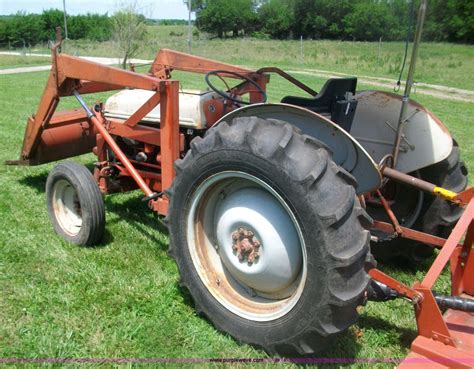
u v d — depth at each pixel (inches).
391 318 118.2
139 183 139.8
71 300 119.6
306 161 88.7
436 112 480.1
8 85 572.4
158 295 122.5
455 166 133.5
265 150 90.7
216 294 107.2
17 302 118.0
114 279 129.7
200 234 109.9
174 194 108.1
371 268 91.4
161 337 106.7
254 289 106.0
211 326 111.1
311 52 1249.4
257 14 2269.9
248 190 102.0
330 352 103.2
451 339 86.9
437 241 119.3
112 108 161.8
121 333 108.1
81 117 192.4
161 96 129.0
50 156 187.3
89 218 143.1
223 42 1813.5
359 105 131.6
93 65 144.6
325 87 117.7
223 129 99.0
